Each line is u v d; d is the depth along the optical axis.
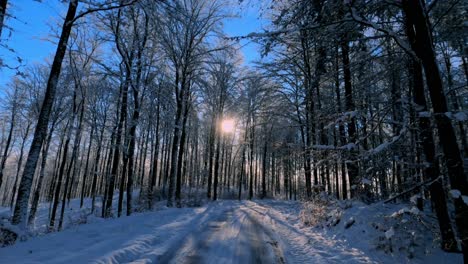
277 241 7.79
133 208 19.28
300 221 11.58
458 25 7.34
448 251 5.73
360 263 5.75
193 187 38.47
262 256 6.04
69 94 19.73
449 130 4.79
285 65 12.16
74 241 6.13
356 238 7.31
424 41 5.19
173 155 18.72
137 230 7.80
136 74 15.27
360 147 6.57
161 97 20.14
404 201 9.88
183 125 21.03
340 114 6.80
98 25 15.28
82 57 18.86
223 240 7.38
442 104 4.91
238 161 49.19
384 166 6.53
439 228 6.29
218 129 28.83
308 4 5.74
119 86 18.34
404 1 5.57
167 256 5.64
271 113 18.84
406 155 6.43
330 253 6.53
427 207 9.09
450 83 10.55
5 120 29.28
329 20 6.14
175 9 9.55
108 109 23.59
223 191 37.88
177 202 19.56
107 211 13.99
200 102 24.58
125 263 5.02
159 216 10.94
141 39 15.94
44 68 21.97
